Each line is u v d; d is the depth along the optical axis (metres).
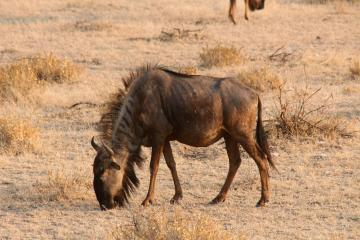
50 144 54.19
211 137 41.28
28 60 80.19
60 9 118.12
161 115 40.75
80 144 54.31
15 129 53.09
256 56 86.88
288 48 91.12
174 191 44.53
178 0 124.31
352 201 42.06
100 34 99.88
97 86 72.06
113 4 120.62
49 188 44.09
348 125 56.25
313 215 39.94
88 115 62.09
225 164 49.69
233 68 80.00
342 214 40.06
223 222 38.94
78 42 95.69
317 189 44.25
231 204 42.09
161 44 93.75
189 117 40.62
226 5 118.56
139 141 41.38
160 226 35.03
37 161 50.41
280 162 49.59
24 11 116.38
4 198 43.19
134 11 116.12
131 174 41.47
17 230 38.16
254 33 100.81
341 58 83.25
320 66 80.06
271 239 36.31
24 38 98.62
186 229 34.59
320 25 105.44
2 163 49.53
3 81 69.94
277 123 56.81
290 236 36.75
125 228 36.84
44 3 121.25
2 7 118.25
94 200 42.94
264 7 112.44
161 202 42.41
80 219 39.59
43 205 42.12
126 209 41.03
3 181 46.28
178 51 90.19
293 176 46.81
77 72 77.19
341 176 46.72
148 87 40.91
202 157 51.16
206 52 84.94
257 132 42.22
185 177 47.09
